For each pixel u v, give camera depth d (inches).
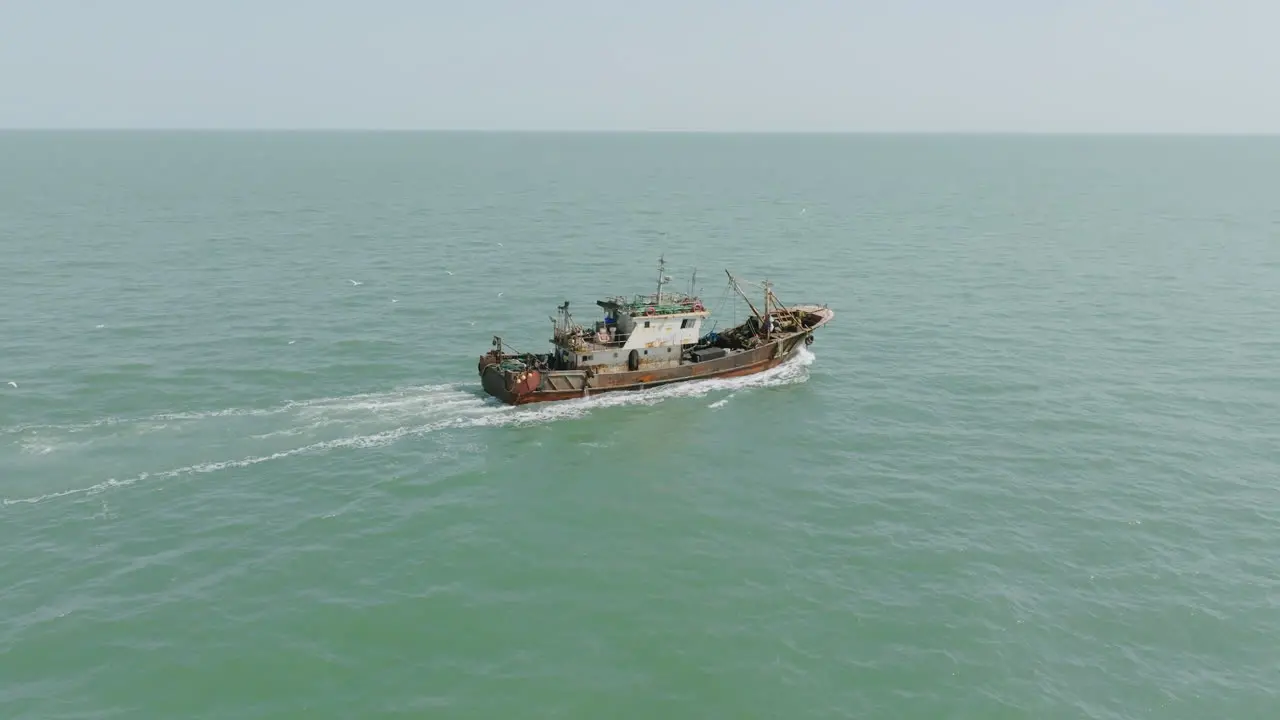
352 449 1995.6
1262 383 2536.9
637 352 2411.4
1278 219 6437.0
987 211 7076.8
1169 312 3430.1
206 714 1177.4
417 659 1295.5
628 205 7327.8
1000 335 3075.8
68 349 2669.8
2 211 6048.2
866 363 2736.2
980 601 1446.9
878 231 5792.3
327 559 1544.0
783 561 1567.4
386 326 3046.3
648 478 1897.1
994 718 1196.5
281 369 2524.6
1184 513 1738.4
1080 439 2116.1
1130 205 7554.1
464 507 1747.0
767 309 2669.8
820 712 1205.1
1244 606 1437.0
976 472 1931.6
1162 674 1283.2
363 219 6072.8
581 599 1449.3
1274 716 1200.2
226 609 1396.4
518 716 1188.5
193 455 1931.6
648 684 1253.7
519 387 2225.6
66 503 1704.0
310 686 1234.6
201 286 3644.2
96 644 1302.9
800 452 2042.3
